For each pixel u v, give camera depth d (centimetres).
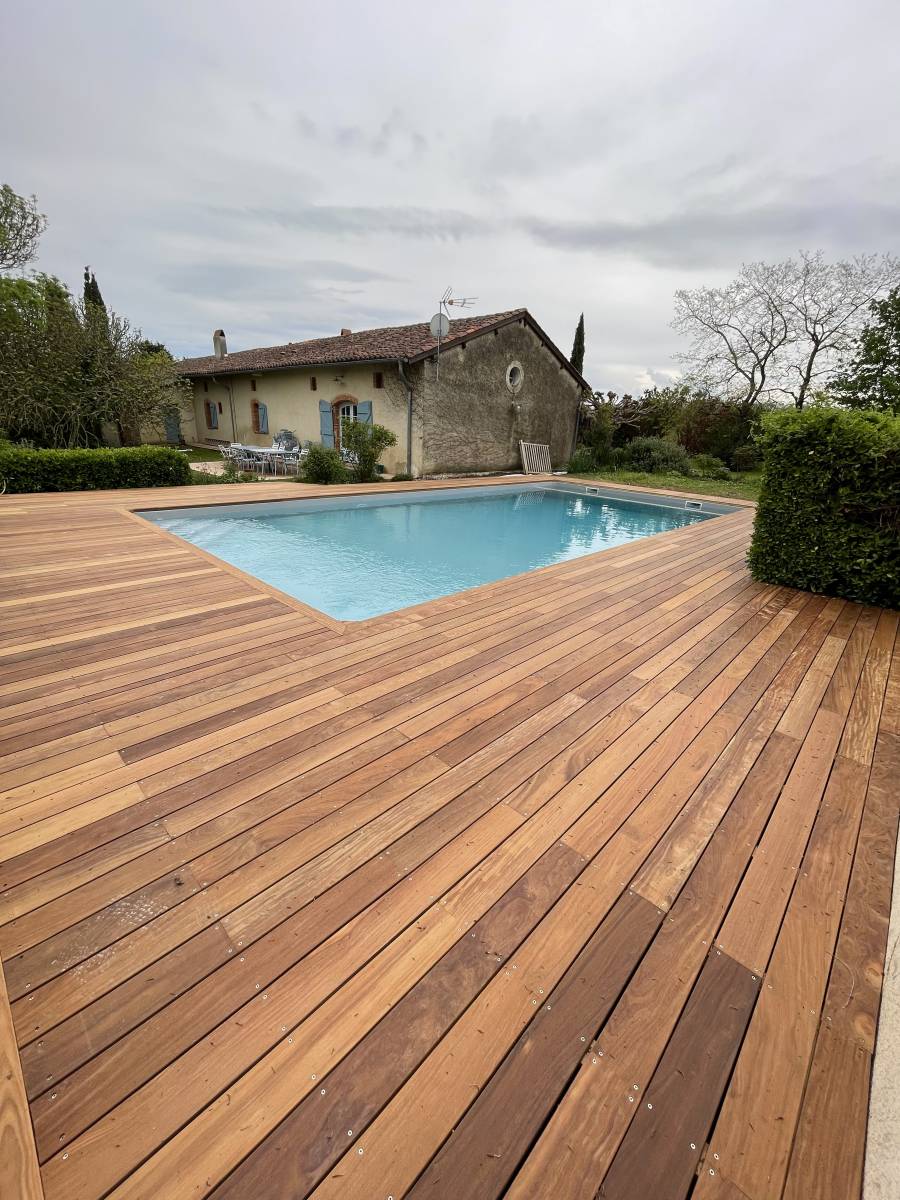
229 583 433
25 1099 108
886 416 473
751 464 1748
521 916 154
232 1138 104
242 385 1675
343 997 130
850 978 141
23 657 298
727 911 159
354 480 1141
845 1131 109
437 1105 110
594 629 374
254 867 166
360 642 333
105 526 618
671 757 231
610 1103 112
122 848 170
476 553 761
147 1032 121
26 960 135
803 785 217
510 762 222
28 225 1383
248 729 236
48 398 1227
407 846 176
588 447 1775
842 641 372
